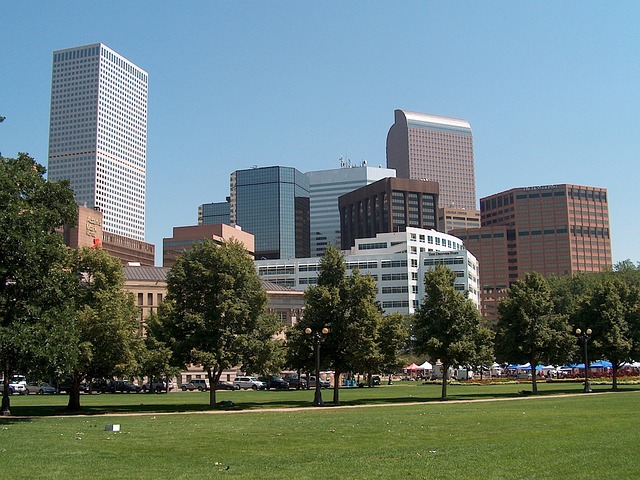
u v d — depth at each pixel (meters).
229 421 38.78
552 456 22.02
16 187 39.84
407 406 52.41
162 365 72.69
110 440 28.22
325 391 92.12
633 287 85.56
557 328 76.44
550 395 66.38
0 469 20.31
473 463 20.91
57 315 41.25
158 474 19.50
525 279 79.06
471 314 69.69
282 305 140.50
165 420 40.22
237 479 18.61
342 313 62.00
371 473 19.42
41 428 34.03
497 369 141.62
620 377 101.69
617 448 23.52
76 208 45.28
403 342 64.88
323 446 25.81
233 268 58.38
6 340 36.69
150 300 125.62
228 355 56.09
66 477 19.00
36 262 39.91
